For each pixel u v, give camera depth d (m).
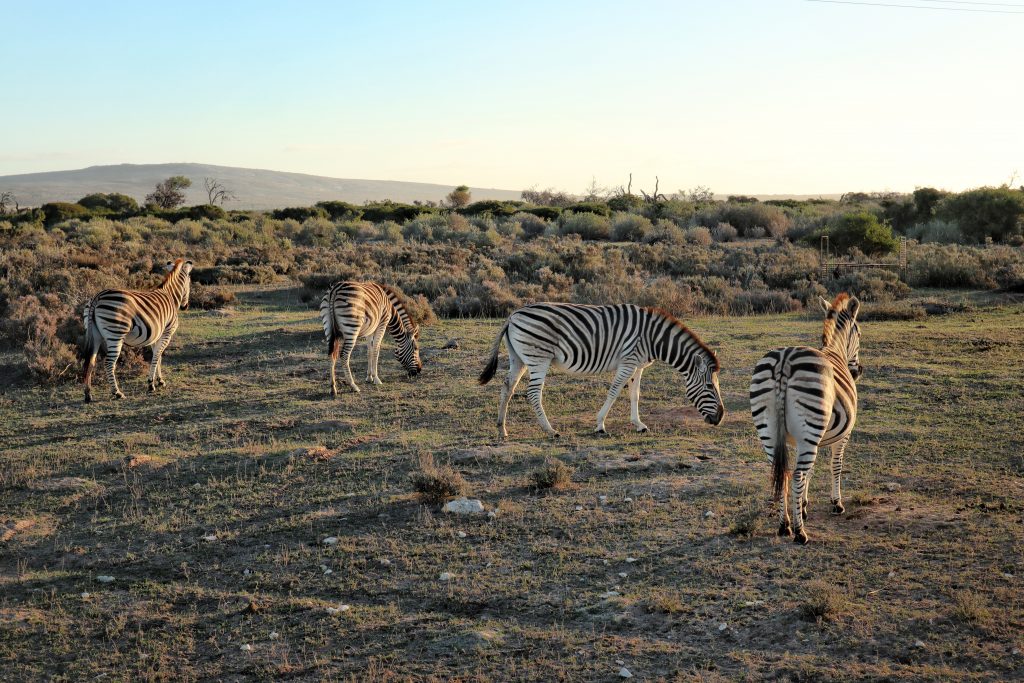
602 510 7.84
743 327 18.19
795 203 77.31
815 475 8.59
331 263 30.72
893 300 21.86
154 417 12.13
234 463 9.73
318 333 17.88
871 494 7.97
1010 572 6.17
